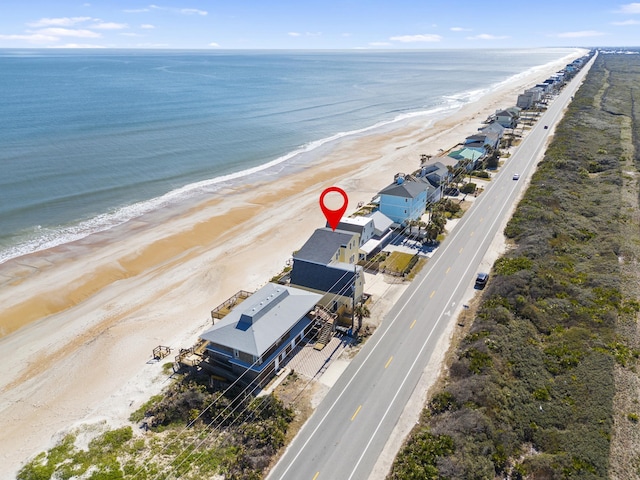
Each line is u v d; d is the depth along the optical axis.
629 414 31.86
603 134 114.94
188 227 69.94
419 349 40.78
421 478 27.38
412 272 54.19
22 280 54.59
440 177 77.88
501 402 32.72
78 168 91.94
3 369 40.88
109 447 31.75
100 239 65.50
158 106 160.00
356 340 42.12
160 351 41.97
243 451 30.44
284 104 178.62
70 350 43.25
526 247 56.25
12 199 75.94
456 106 186.00
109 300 51.41
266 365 36.78
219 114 152.25
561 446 29.52
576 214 68.25
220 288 53.41
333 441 31.34
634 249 55.31
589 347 38.59
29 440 33.41
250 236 67.31
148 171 93.69
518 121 137.75
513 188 82.38
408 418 33.31
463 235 63.94
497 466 28.36
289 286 47.78
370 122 153.38
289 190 86.81
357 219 60.12
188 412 34.38
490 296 46.69
